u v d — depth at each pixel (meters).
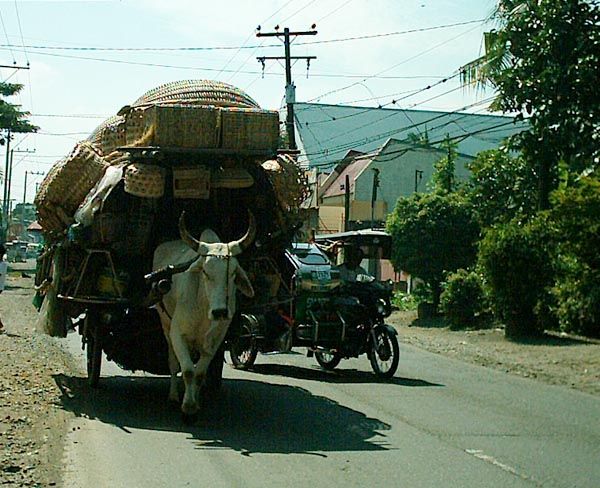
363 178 48.16
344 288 15.27
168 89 12.18
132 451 8.90
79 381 13.56
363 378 14.96
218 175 11.27
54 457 8.55
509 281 21.38
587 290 21.05
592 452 9.17
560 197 20.64
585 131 17.27
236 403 12.01
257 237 11.88
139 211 11.39
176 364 11.30
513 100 17.61
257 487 7.60
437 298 27.77
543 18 17.19
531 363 17.22
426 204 27.73
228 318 9.73
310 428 10.29
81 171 12.30
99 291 11.73
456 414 11.38
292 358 17.88
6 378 13.36
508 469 8.34
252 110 10.96
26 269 65.81
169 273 10.30
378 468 8.32
